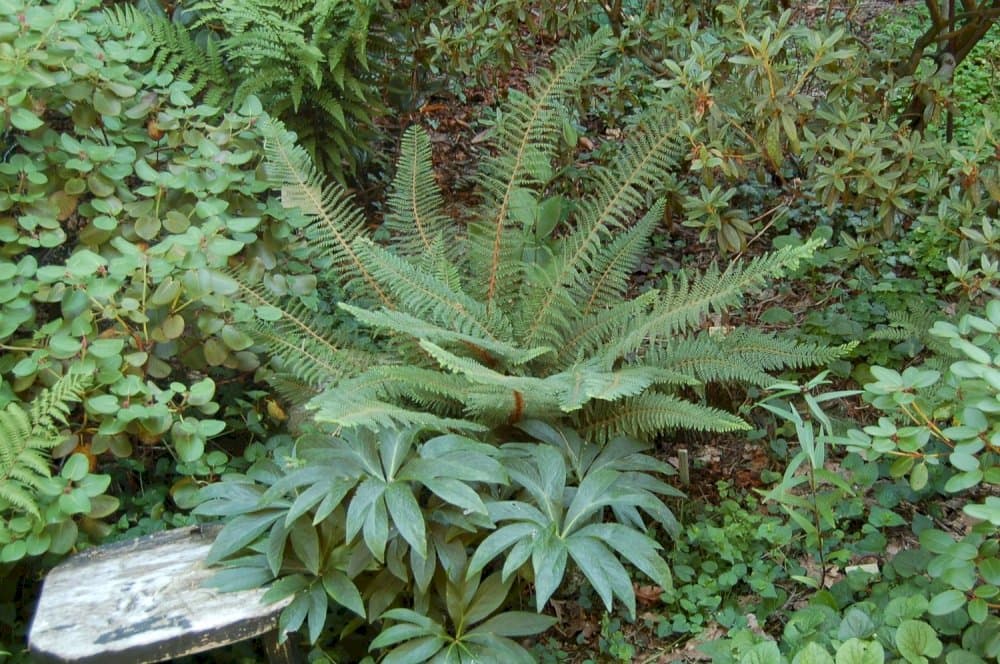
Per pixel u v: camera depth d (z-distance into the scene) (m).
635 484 2.79
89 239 3.04
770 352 3.01
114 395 2.78
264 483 2.79
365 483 2.48
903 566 2.57
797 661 2.07
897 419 2.79
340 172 4.26
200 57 4.08
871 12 5.31
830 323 3.49
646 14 4.02
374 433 2.66
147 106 3.18
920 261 3.87
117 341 2.72
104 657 2.26
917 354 3.39
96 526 2.74
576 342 3.18
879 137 3.24
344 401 2.55
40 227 3.02
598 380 2.66
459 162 4.92
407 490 2.44
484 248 3.37
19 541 2.49
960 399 2.46
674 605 2.78
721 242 3.44
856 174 3.33
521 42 5.07
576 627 2.78
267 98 4.06
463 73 4.79
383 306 3.06
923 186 3.38
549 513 2.56
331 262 3.32
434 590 2.63
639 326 2.99
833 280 3.82
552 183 4.21
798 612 2.42
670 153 3.34
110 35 3.74
